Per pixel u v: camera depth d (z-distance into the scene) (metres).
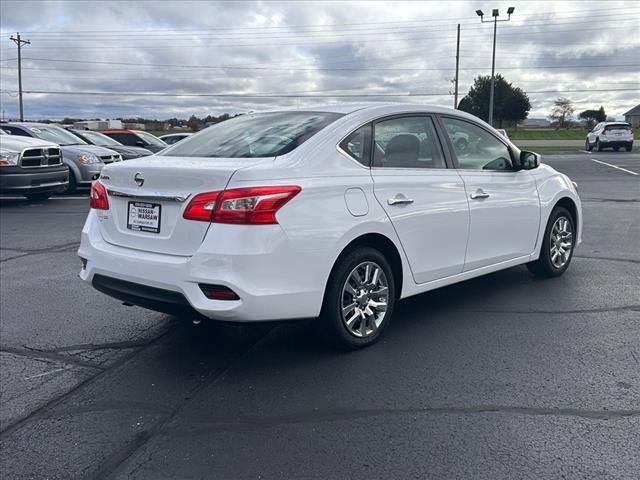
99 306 5.55
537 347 4.38
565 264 6.29
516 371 3.97
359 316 4.29
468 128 5.22
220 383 3.88
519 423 3.30
